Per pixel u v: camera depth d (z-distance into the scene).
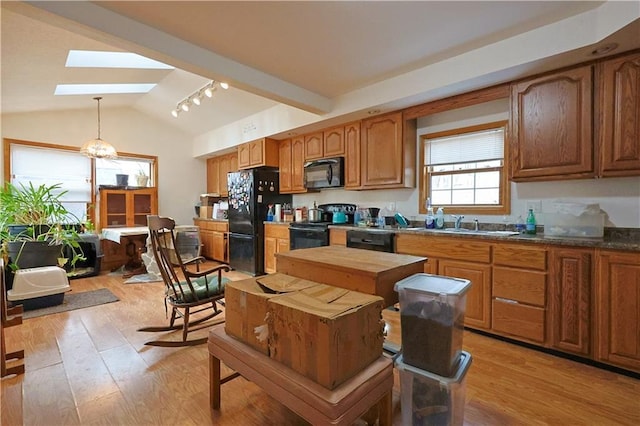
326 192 4.60
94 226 5.10
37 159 4.68
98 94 4.41
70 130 4.94
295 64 2.79
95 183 5.22
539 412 1.65
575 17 2.04
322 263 1.71
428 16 2.06
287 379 1.23
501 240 2.43
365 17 2.07
